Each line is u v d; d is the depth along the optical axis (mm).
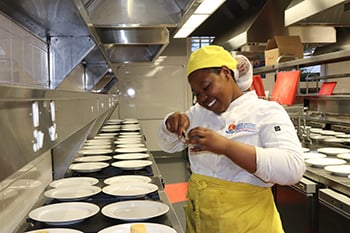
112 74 5945
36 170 1985
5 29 1707
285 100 2936
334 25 3178
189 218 1534
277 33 4621
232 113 1364
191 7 2080
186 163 7254
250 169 1130
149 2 2750
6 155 585
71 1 1410
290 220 2541
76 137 2400
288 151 1169
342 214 1898
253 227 1320
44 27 2047
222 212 1344
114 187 1785
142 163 2402
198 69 1272
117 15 2771
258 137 1302
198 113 1502
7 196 1507
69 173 2262
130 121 6082
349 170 2213
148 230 1236
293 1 2939
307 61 3072
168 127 1494
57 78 2529
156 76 8109
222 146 1105
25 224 1352
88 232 1271
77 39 2479
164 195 1734
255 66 5660
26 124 704
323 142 3252
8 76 1753
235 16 6828
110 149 3080
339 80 7020
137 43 3816
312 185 2248
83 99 1576
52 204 1518
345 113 3604
